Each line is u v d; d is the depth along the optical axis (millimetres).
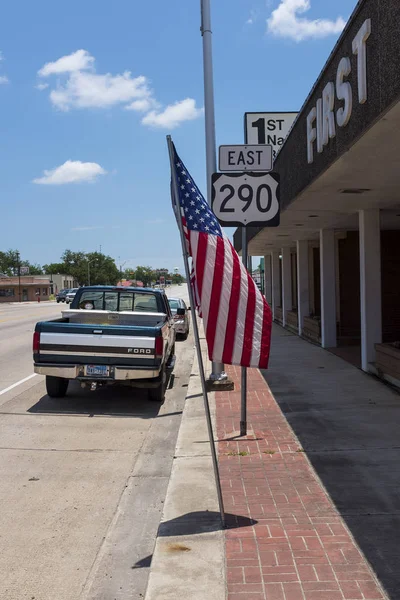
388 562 3955
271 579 3781
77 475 6238
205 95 11242
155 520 5094
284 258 24109
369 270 11586
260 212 7320
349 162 7492
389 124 5863
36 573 4188
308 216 12867
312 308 22031
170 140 4809
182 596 3619
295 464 6117
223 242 5094
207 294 5020
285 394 9773
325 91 7605
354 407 8656
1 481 6043
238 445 6879
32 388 11195
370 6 5770
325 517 4734
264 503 5078
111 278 124188
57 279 107500
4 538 4742
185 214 4977
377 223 11508
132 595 3896
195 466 6145
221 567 3959
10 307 56562
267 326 5141
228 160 7438
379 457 6270
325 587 3662
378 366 11078
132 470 6414
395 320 15164
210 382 10430
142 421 8680
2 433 7914
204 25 11117
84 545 4621
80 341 9234
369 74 5879
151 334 9188
